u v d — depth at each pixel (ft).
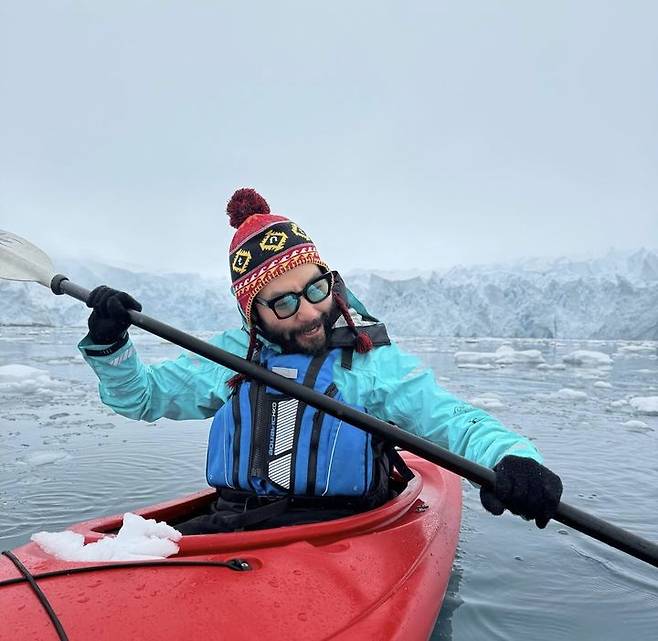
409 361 5.65
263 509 4.96
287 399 5.24
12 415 16.48
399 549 4.85
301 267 5.33
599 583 6.41
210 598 3.56
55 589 3.57
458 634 5.29
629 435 14.52
